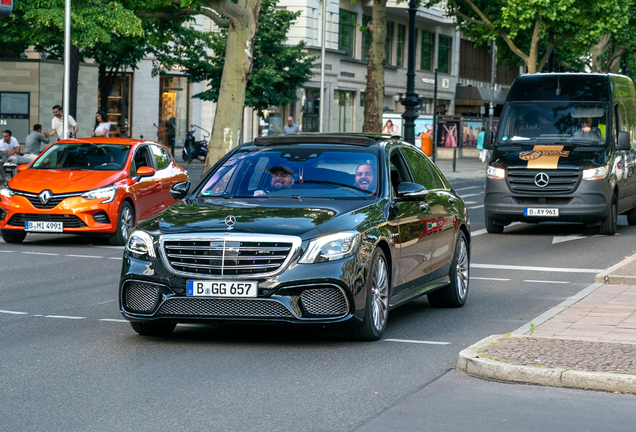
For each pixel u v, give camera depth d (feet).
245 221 28.55
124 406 21.75
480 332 31.65
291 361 26.86
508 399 22.61
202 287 27.91
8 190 56.54
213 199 31.53
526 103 67.36
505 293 40.86
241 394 22.97
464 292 37.83
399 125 170.09
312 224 28.43
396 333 31.37
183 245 28.43
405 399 22.61
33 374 25.00
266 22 139.13
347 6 191.42
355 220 29.19
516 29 152.66
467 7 168.25
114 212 56.39
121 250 55.52
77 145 60.49
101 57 125.08
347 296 28.09
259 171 32.45
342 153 32.86
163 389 23.40
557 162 63.00
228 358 27.22
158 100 175.11
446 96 239.91
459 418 20.92
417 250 32.94
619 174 66.18
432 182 36.73
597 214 62.90
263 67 137.69
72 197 55.52
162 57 134.92
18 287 41.52
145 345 29.09
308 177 31.99
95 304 37.11
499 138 66.59
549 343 27.17
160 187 62.03
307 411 21.42
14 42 117.60
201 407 21.70
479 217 80.53
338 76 188.34
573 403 22.25
